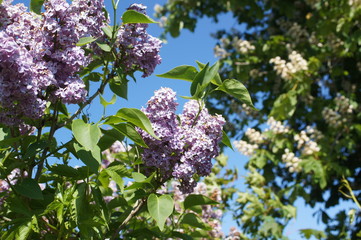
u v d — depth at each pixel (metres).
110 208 0.71
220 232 1.21
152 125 0.64
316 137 1.98
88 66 0.69
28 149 0.57
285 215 1.70
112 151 1.13
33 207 0.62
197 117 0.68
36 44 0.56
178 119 0.68
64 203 0.57
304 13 2.56
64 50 0.57
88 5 0.65
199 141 0.64
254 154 2.06
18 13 0.58
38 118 0.57
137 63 0.68
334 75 2.24
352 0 1.88
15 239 0.57
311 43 2.28
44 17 0.58
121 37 0.65
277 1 2.52
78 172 0.62
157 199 0.61
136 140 0.60
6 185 0.76
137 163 0.68
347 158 2.20
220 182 1.69
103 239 0.64
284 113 2.01
